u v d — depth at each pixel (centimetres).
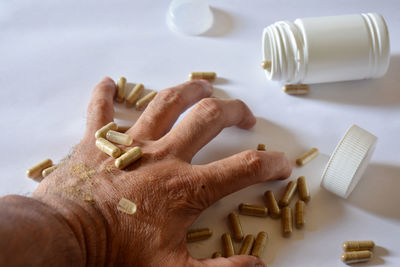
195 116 48
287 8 63
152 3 63
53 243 38
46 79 58
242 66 59
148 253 44
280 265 48
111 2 63
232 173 46
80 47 60
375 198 51
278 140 54
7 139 54
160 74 58
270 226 50
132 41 61
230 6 63
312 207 50
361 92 56
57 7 63
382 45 54
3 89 57
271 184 51
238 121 52
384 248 48
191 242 49
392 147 53
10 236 36
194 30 61
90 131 50
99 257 44
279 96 57
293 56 55
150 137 49
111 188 45
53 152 53
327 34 54
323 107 56
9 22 62
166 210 45
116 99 56
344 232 49
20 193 51
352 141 49
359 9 62
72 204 44
